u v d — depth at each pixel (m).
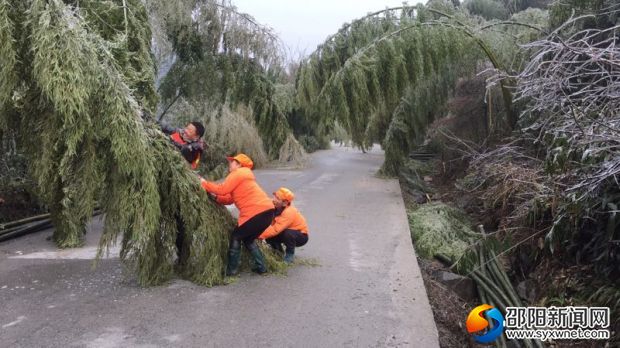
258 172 15.37
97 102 4.58
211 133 14.05
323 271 5.68
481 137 13.37
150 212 4.72
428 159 17.89
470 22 11.45
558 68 5.62
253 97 13.88
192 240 5.23
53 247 6.62
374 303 4.74
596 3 8.12
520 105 10.25
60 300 4.75
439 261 7.39
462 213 9.81
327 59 11.34
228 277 5.33
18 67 4.61
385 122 14.80
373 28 11.22
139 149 4.62
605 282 5.50
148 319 4.33
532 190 7.25
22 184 7.98
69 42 4.30
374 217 8.69
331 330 4.15
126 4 6.59
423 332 4.13
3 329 4.12
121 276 5.43
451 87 13.10
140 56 6.52
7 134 5.35
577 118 5.30
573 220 5.76
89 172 4.69
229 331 4.11
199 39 11.58
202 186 5.31
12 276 5.43
